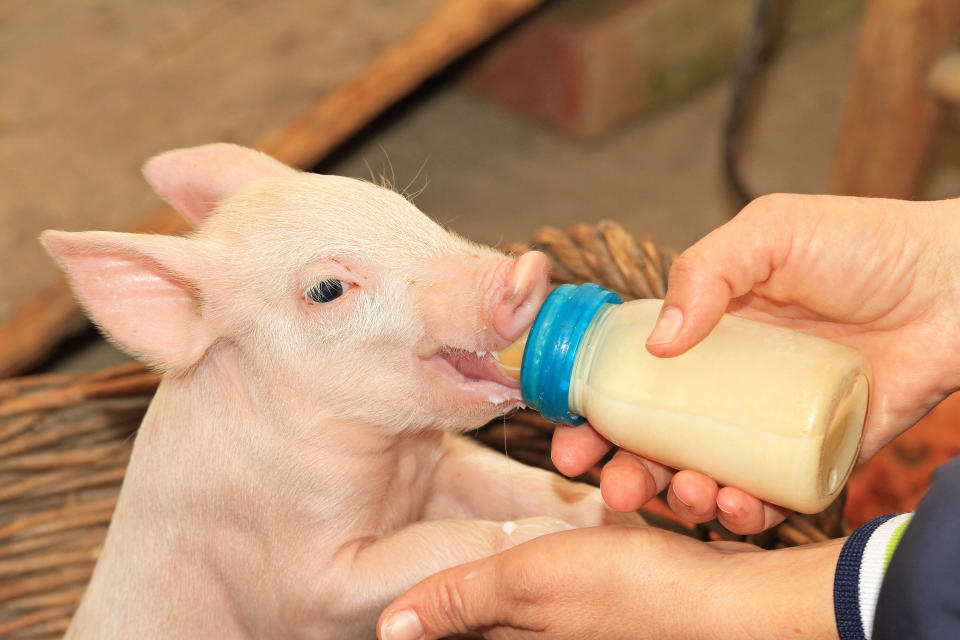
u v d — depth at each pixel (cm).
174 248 193
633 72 530
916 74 372
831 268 175
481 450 232
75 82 388
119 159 360
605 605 162
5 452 255
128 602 212
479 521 205
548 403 165
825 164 517
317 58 395
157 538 212
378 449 204
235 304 197
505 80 551
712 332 160
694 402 154
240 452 204
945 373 185
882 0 367
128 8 423
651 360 158
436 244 198
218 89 383
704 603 152
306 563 203
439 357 198
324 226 197
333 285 195
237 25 411
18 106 379
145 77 389
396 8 415
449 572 177
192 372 207
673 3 530
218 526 208
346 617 199
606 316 164
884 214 175
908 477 304
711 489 158
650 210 496
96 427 260
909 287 178
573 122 536
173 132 367
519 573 167
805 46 595
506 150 532
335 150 521
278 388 200
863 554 134
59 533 260
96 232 184
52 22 416
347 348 195
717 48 556
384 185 246
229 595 213
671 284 158
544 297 177
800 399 148
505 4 416
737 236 165
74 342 432
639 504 171
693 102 557
